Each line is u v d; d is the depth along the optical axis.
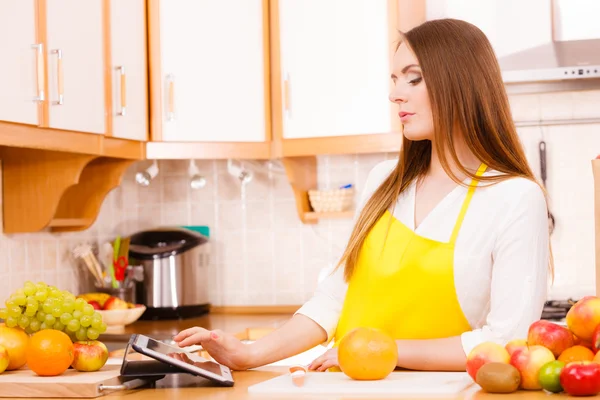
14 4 2.26
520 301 1.44
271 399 1.18
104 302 2.95
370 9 3.11
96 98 2.70
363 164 3.52
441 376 1.33
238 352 1.51
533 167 3.35
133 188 3.71
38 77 2.35
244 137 3.17
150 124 3.10
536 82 3.20
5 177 2.85
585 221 3.32
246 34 3.17
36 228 2.83
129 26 2.94
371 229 1.60
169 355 1.32
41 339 1.37
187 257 3.35
